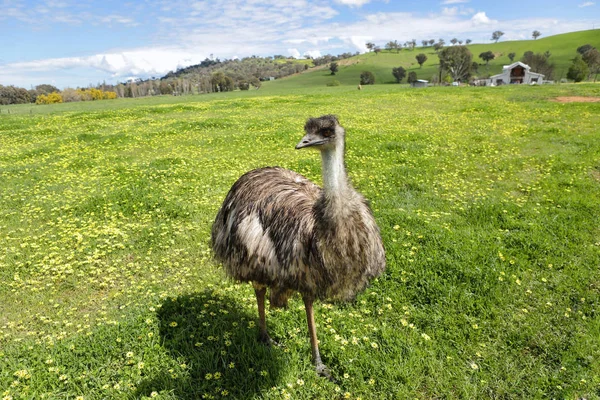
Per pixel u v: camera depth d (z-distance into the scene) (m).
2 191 10.88
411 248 7.22
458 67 104.50
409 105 28.31
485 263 6.71
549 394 4.54
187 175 11.85
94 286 6.61
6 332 5.54
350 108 27.53
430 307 5.91
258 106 30.41
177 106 31.41
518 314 5.70
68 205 9.61
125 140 17.53
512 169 11.73
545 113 21.58
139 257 7.40
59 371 4.69
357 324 5.55
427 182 10.82
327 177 4.02
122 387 4.54
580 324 5.44
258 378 4.67
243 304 5.98
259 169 5.14
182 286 6.50
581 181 10.40
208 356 4.91
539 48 149.38
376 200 9.65
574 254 7.02
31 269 7.00
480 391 4.60
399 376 4.75
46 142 18.20
